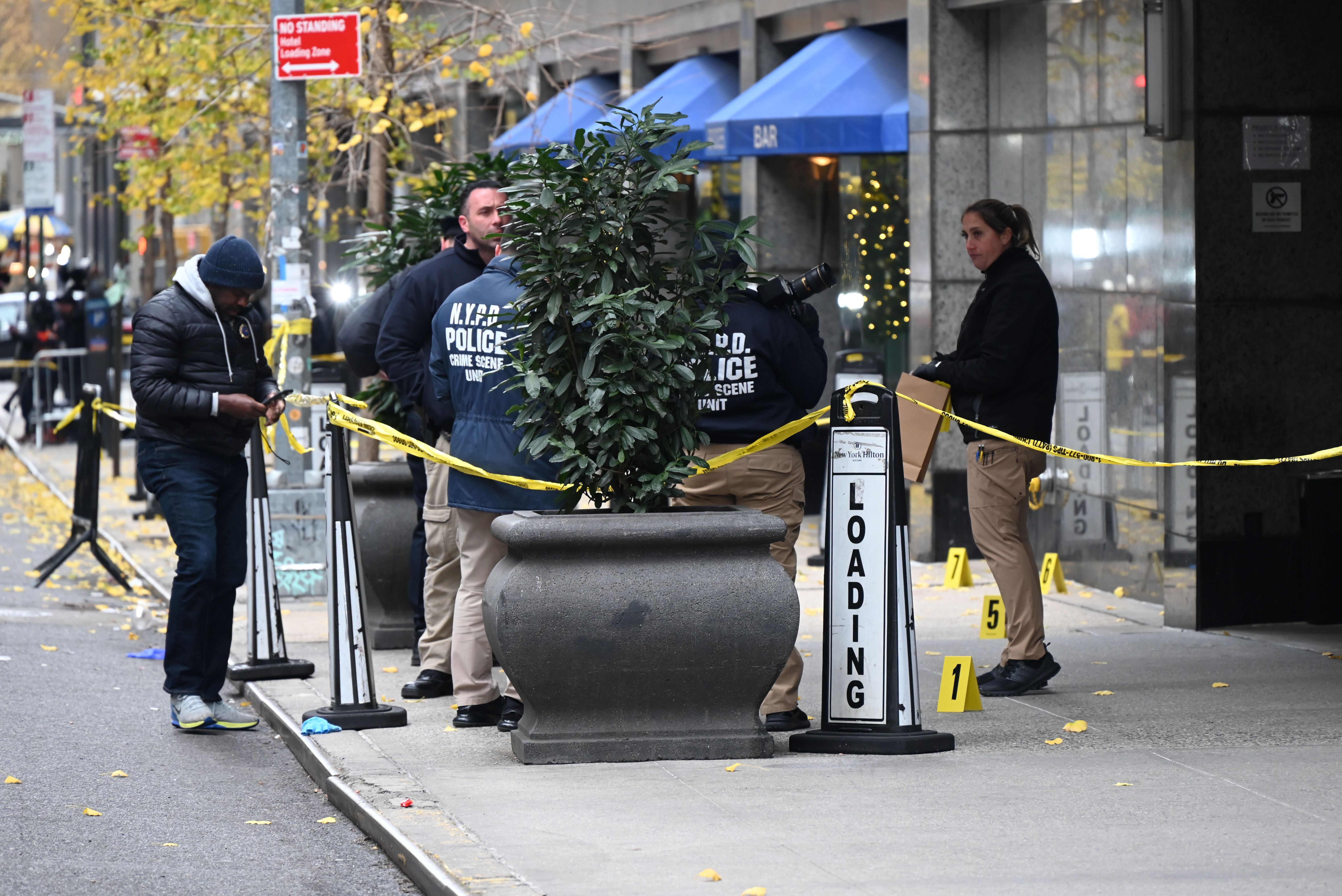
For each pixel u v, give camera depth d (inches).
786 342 475.2
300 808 431.8
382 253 638.5
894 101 890.7
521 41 936.3
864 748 445.4
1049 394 529.3
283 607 743.7
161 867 380.2
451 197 624.4
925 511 865.5
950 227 852.0
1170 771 421.7
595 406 438.6
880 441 450.6
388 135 936.3
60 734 516.1
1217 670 566.9
